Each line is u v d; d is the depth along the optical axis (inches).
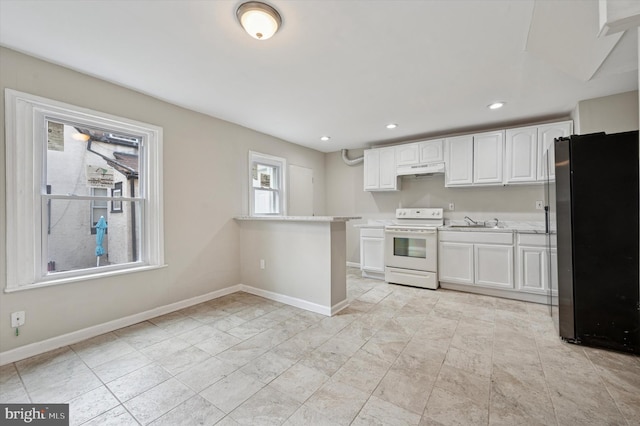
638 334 82.0
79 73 95.3
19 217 83.9
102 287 100.5
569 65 90.9
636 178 81.9
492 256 139.0
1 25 71.1
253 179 168.1
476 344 91.1
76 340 93.4
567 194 90.6
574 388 68.3
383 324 107.0
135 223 113.7
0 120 80.4
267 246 139.8
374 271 177.3
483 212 163.3
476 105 127.2
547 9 65.1
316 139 186.2
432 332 100.1
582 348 87.7
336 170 223.5
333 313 117.4
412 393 67.1
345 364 79.7
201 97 117.1
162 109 119.3
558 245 95.4
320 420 58.7
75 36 76.1
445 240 151.9
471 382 71.1
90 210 101.7
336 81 103.6
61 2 63.1
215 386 70.0
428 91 112.3
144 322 109.6
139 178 114.7
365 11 66.9
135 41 78.6
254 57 87.3
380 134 174.4
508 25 71.9
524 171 141.1
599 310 86.4
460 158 157.5
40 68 87.1
